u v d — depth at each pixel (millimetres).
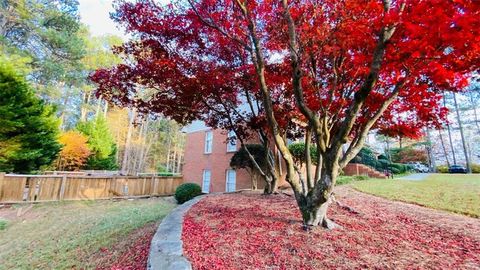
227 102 7391
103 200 12016
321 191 3746
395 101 4465
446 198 6949
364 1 3555
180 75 5844
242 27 5199
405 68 3445
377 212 5211
